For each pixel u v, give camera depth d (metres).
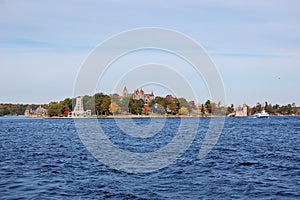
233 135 78.31
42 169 32.25
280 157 40.97
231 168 33.38
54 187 25.27
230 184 26.53
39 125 122.81
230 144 56.69
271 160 38.47
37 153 43.94
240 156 41.81
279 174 30.36
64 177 28.73
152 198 22.69
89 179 28.06
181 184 26.55
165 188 25.30
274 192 24.20
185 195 23.41
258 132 89.56
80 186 25.69
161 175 29.92
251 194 23.70
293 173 30.78
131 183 26.81
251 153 44.81
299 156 41.88
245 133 85.50
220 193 23.94
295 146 53.91
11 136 74.81
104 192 24.06
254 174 30.39
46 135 76.94
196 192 24.19
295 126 120.50
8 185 25.78
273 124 137.12
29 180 27.50
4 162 36.38
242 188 25.30
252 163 36.28
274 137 72.75
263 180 27.89
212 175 29.95
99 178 28.48
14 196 22.83
